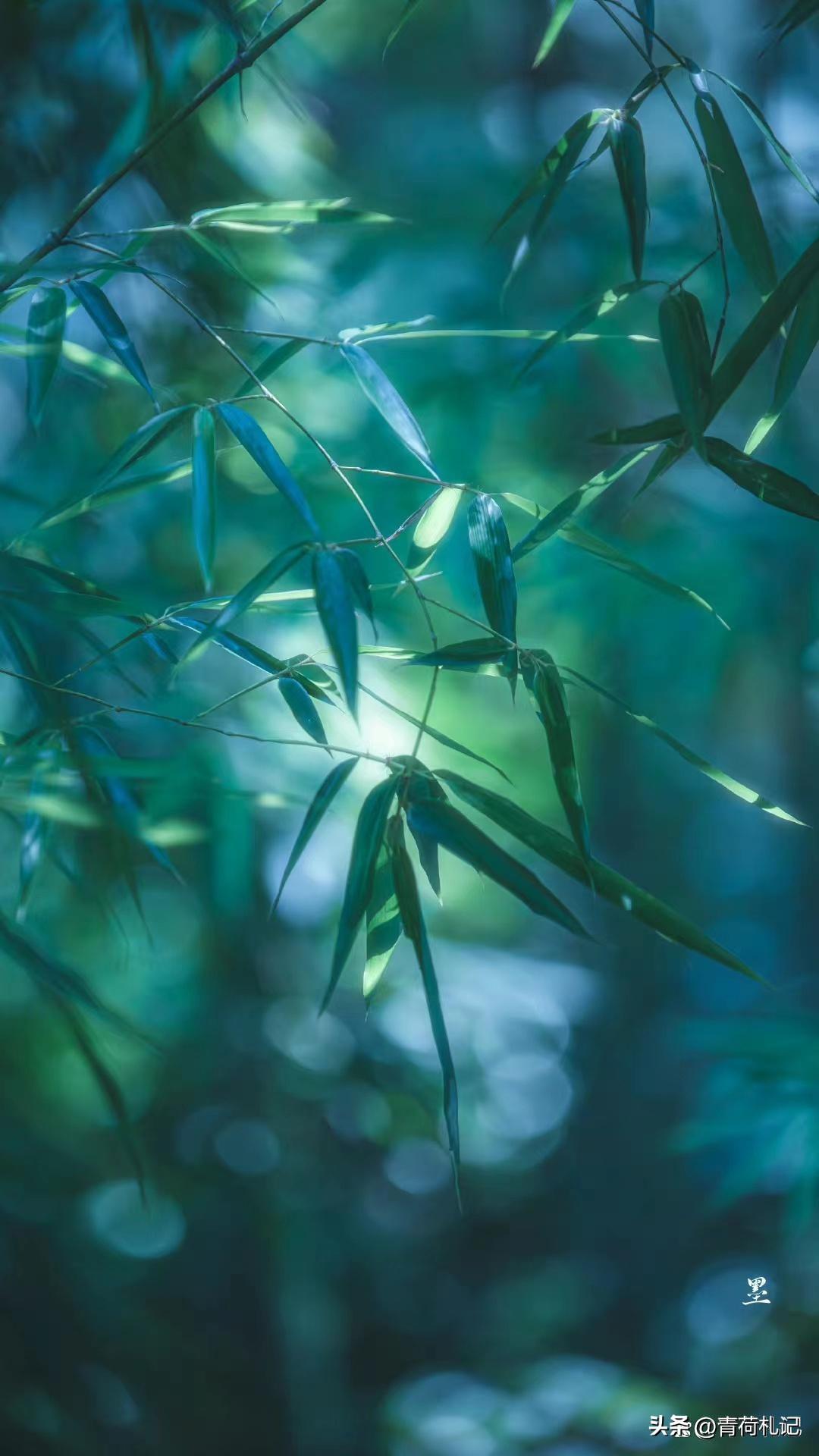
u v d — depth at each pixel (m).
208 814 1.77
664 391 2.33
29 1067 2.39
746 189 1.24
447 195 2.32
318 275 1.97
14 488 1.56
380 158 2.40
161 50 1.54
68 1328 2.14
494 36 2.55
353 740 1.89
